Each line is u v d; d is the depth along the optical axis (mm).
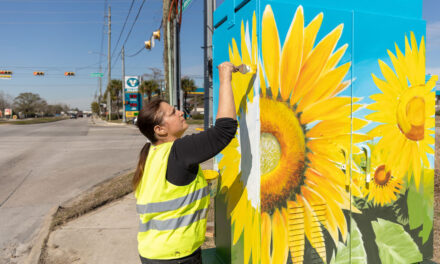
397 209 2131
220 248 2367
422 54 2150
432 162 2238
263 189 1736
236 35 1971
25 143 14398
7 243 3828
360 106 1965
